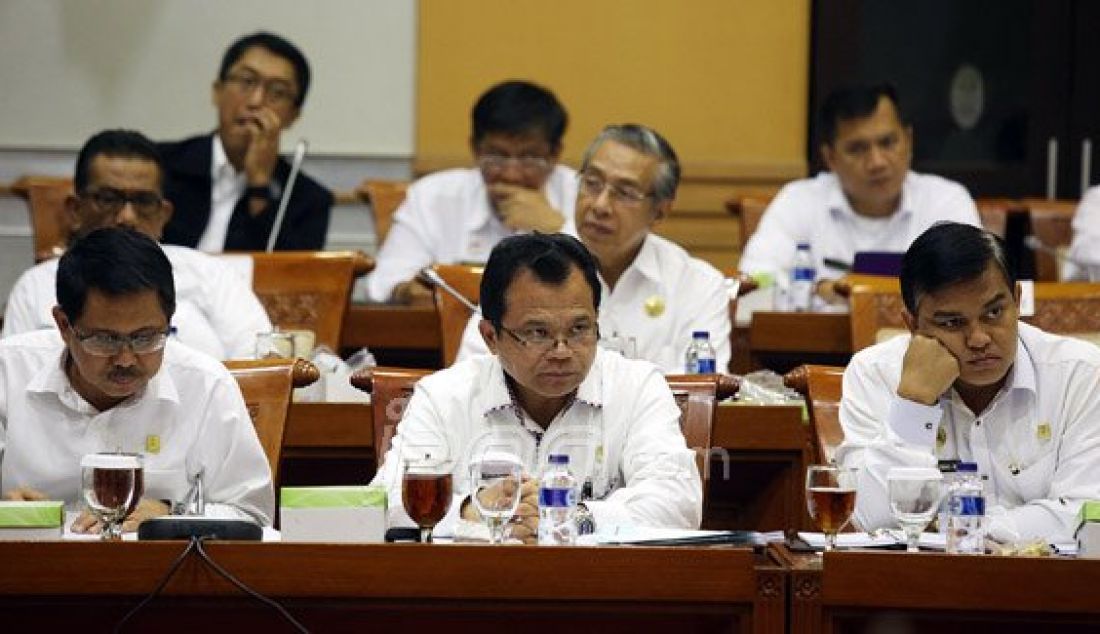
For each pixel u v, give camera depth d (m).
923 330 8.71
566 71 19.39
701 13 19.48
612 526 7.67
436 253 16.09
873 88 15.27
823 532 7.52
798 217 15.66
